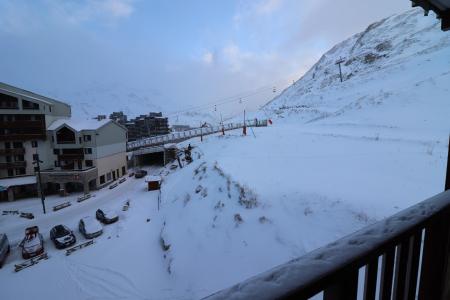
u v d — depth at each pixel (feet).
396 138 59.93
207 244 36.09
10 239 62.95
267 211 35.45
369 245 3.83
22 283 43.14
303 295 3.04
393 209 27.94
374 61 261.24
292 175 45.11
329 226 28.71
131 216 67.72
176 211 56.39
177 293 31.32
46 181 99.45
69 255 50.19
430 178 35.09
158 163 156.97
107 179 114.52
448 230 5.79
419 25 301.43
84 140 106.73
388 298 4.56
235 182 46.75
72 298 37.96
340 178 39.81
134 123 285.43
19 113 104.99
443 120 68.28
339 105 149.07
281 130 112.06
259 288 2.88
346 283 3.64
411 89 101.50
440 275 5.81
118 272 41.88
